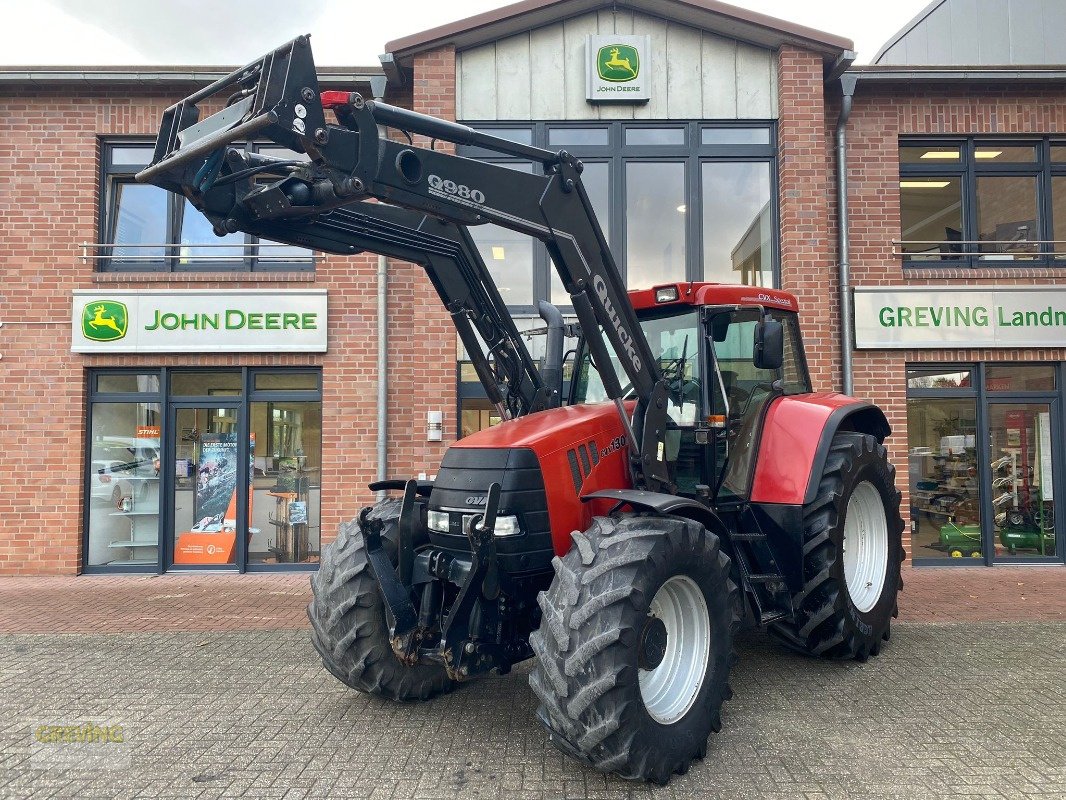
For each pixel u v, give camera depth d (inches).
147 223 342.6
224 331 327.3
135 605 272.1
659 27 332.2
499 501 139.2
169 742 149.0
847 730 150.4
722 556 146.9
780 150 327.3
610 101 328.8
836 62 324.8
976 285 330.3
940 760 136.0
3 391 326.0
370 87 337.4
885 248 334.3
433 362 320.8
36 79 323.9
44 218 331.0
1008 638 216.7
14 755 143.5
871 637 194.5
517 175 140.9
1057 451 333.1
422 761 139.1
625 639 121.7
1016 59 413.4
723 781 129.3
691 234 331.6
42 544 323.9
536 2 319.3
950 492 335.0
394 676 162.2
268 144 344.5
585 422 155.9
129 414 337.4
